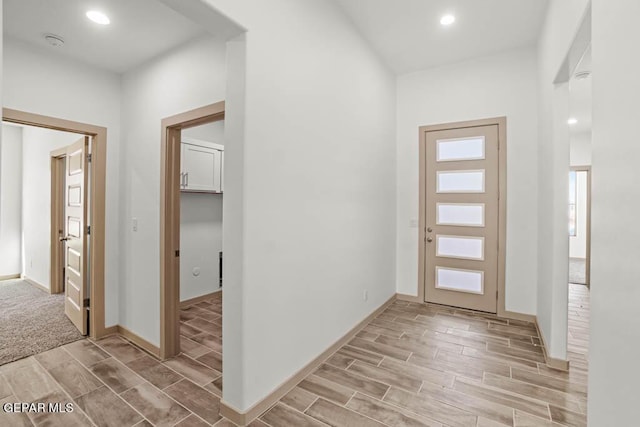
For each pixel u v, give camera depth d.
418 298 3.98
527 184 3.35
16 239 5.29
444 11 2.72
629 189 1.00
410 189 4.01
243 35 1.77
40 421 1.85
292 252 2.16
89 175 3.09
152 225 2.77
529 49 3.32
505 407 1.94
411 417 1.86
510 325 3.24
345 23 2.76
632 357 0.98
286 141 2.07
